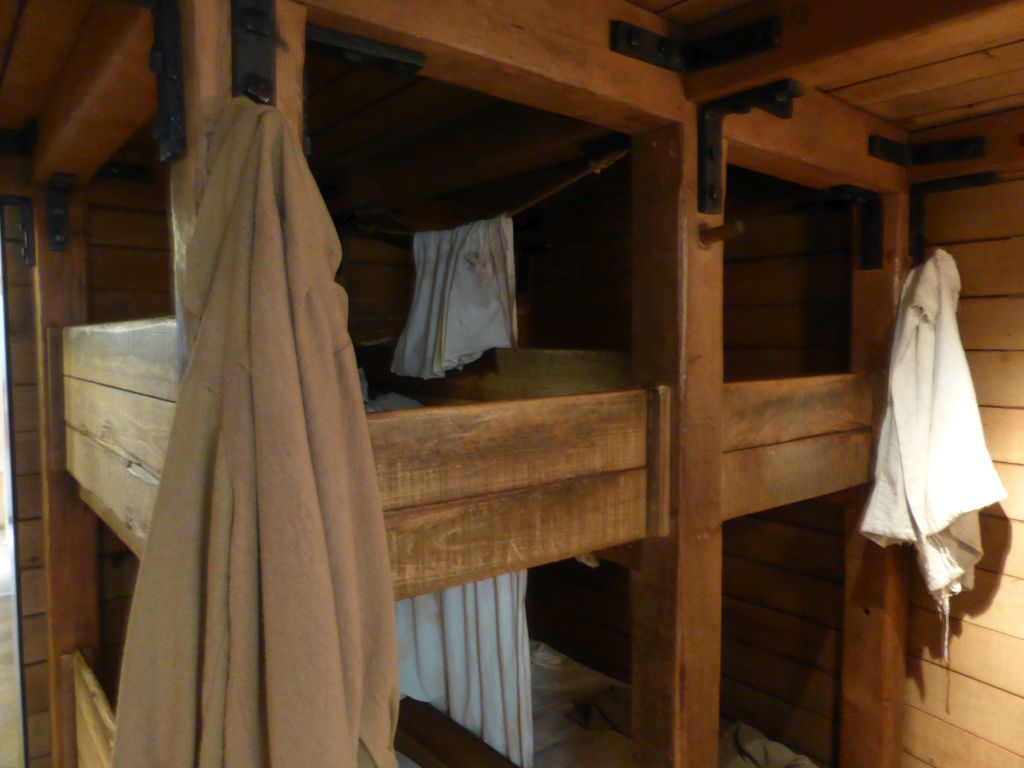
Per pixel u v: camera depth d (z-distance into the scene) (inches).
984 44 54.8
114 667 95.4
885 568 85.4
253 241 31.5
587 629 121.0
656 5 52.2
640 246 59.2
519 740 80.1
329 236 34.6
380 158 90.4
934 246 84.8
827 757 95.3
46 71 61.3
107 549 94.6
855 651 88.9
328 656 30.9
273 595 30.4
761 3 51.6
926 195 84.6
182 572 32.1
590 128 63.8
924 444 76.4
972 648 84.5
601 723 99.3
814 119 67.6
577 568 122.5
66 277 87.2
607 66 50.6
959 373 76.0
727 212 93.6
